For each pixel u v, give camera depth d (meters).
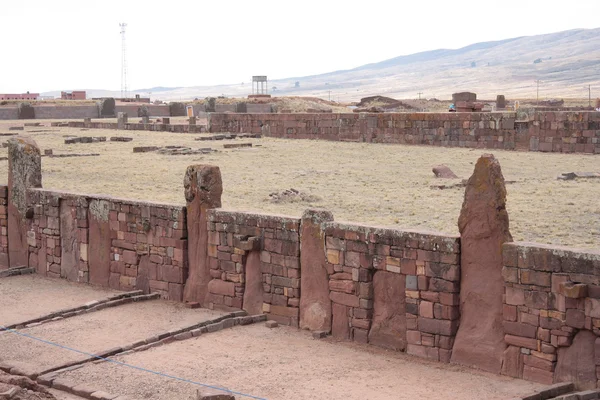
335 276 15.12
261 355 14.14
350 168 39.19
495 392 11.80
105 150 49.38
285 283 16.12
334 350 14.38
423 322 13.77
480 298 13.06
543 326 12.09
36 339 15.48
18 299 18.98
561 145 44.03
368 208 26.11
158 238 18.70
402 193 29.81
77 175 36.69
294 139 56.91
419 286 13.77
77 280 20.95
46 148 50.34
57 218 21.36
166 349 14.66
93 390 12.47
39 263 22.14
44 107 97.69
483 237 12.92
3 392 11.16
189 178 17.86
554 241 19.92
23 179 22.38
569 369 11.86
